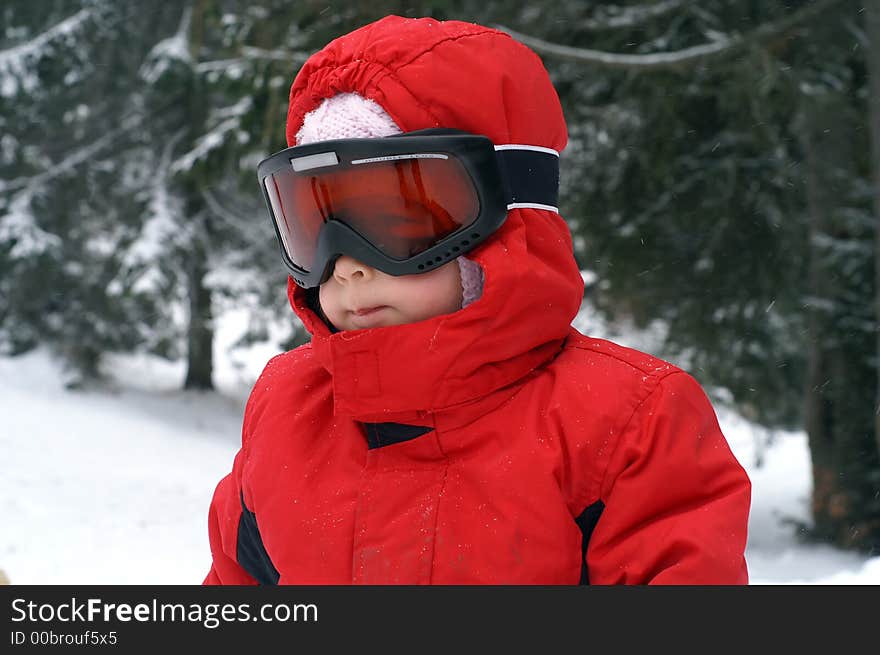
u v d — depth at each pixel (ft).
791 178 23.90
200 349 56.39
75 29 47.47
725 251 23.82
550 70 22.44
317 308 4.45
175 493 33.68
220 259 50.70
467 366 3.77
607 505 3.65
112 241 51.49
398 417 3.95
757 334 26.18
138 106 49.65
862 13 18.80
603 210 24.38
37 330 51.90
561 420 3.76
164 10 49.32
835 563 25.21
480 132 4.00
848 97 23.34
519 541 3.61
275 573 4.39
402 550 3.77
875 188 17.37
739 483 3.72
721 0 21.12
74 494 31.63
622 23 21.62
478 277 4.03
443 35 4.08
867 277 26.16
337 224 3.87
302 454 4.25
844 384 27.37
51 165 50.19
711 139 22.98
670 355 27.96
